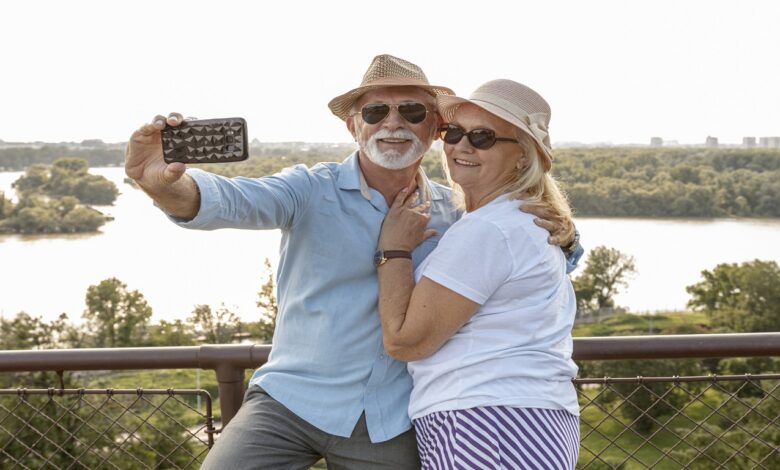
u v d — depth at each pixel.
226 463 1.64
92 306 28.91
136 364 1.94
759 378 1.98
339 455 1.71
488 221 1.51
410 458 1.69
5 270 54.56
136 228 70.69
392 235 1.64
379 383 1.68
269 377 1.72
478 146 1.61
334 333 1.67
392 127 1.72
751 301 37.94
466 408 1.48
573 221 1.64
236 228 1.57
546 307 1.54
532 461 1.45
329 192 1.69
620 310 43.25
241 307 40.62
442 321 1.51
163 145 1.39
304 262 1.70
